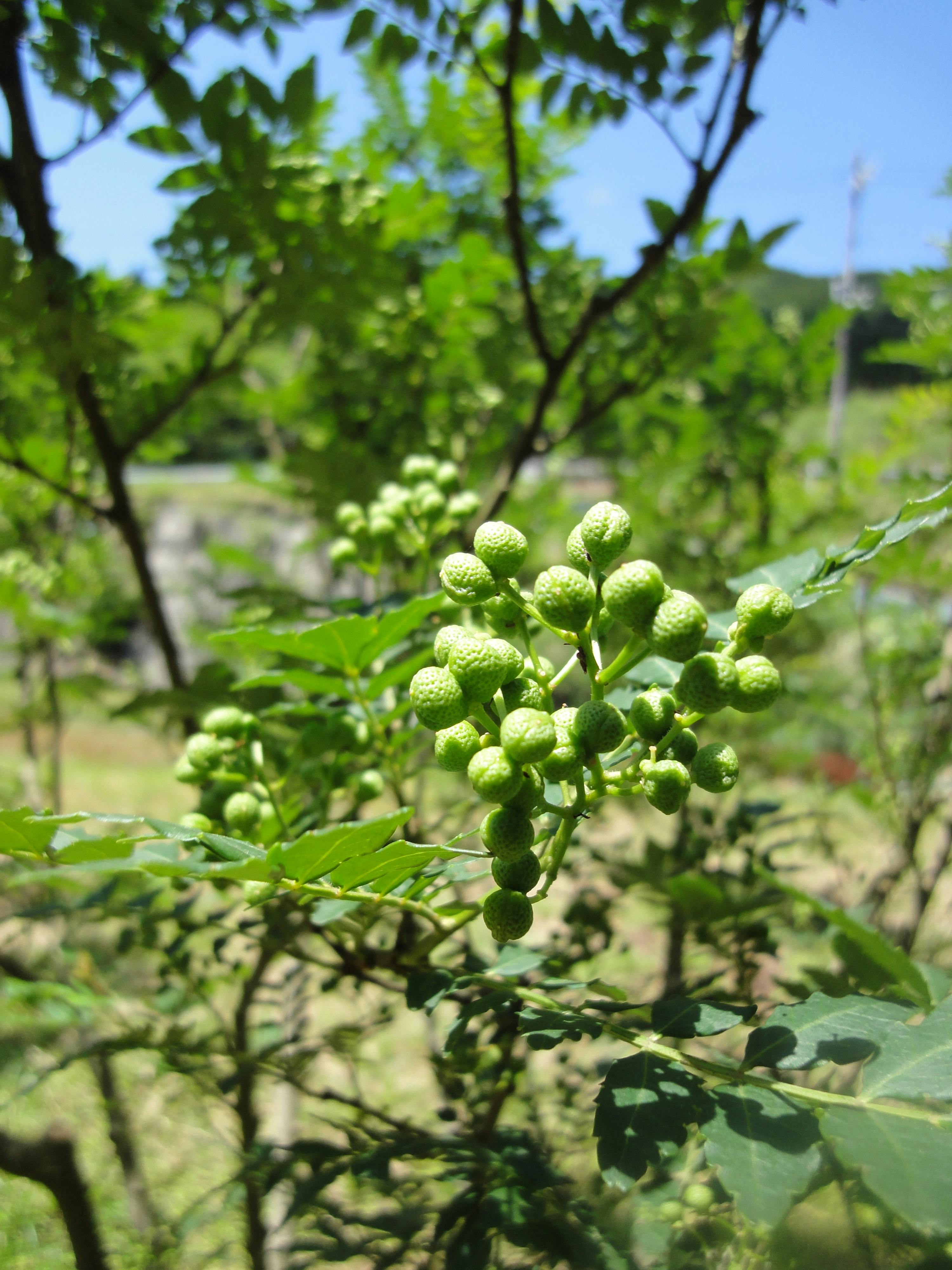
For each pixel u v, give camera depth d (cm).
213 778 14
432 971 12
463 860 12
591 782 10
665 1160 9
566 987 12
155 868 9
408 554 21
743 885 18
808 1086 13
